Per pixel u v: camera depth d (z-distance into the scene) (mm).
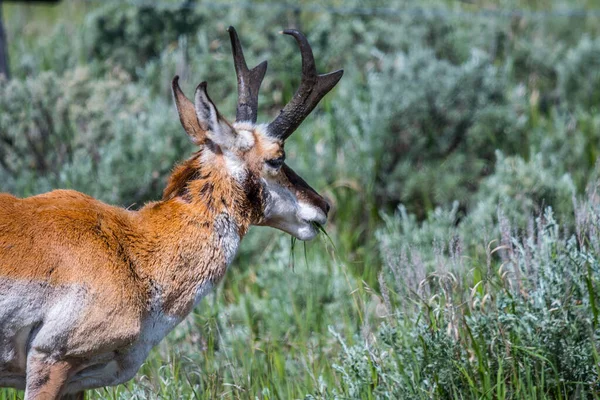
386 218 16062
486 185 16438
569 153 18359
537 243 12430
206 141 10383
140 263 9938
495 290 11828
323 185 17391
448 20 23078
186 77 19625
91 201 10125
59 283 9344
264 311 14047
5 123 16344
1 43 18859
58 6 28156
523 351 10945
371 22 22781
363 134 18156
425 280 11461
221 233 10391
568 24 26172
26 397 9445
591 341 10562
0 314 9227
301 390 11781
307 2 25875
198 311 13477
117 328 9555
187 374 11719
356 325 13094
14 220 9430
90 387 9945
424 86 18125
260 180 10594
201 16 22016
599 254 11477
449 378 10781
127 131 16422
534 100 20922
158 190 16031
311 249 15586
